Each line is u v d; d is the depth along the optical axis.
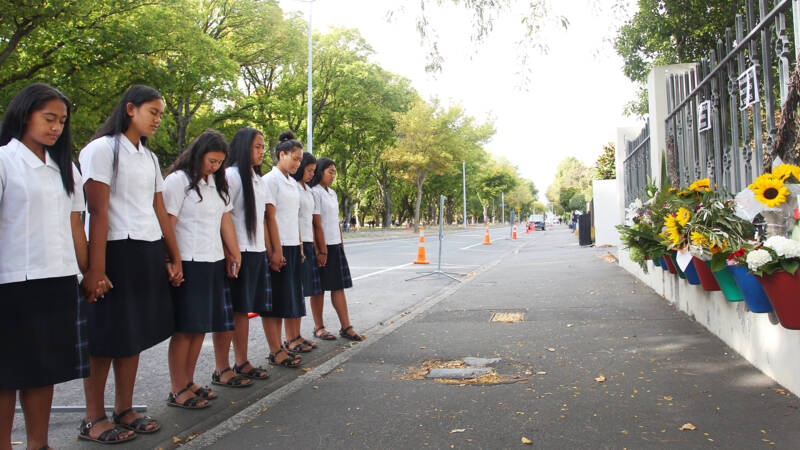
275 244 4.64
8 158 2.59
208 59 19.16
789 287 2.95
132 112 3.24
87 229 3.08
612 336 5.28
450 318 6.75
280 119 29.55
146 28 17.19
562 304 7.28
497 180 88.25
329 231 5.77
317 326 6.00
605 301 7.29
